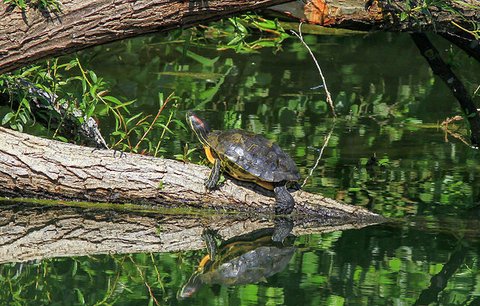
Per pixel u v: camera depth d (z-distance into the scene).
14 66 7.88
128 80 13.61
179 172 8.73
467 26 9.31
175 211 8.73
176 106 11.27
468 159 10.51
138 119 11.51
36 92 9.19
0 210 8.70
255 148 8.56
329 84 13.90
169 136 10.84
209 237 8.22
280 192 8.50
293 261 7.54
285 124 11.73
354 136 11.33
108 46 15.56
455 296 6.76
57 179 8.65
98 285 6.98
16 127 9.27
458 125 11.92
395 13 9.00
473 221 8.50
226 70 14.56
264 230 8.43
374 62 15.43
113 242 8.05
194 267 7.42
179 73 14.21
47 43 7.75
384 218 8.61
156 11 7.68
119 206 8.79
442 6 8.84
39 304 6.58
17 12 7.67
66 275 7.20
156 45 15.94
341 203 8.67
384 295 6.75
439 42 15.99
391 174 9.91
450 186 9.55
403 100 13.12
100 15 7.67
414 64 15.41
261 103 12.70
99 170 8.66
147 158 8.84
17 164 8.64
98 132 9.48
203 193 8.64
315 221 8.59
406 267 7.40
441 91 13.68
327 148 10.76
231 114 12.01
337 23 9.14
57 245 7.94
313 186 9.38
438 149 10.88
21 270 7.29
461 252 7.75
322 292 6.79
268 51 15.95
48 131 9.22
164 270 7.35
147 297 6.70
